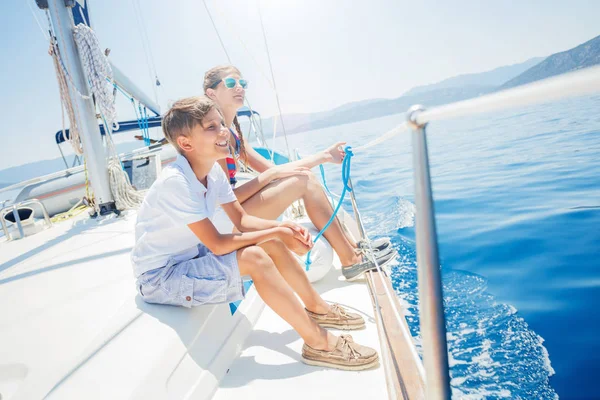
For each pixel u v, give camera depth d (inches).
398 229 180.5
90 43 128.6
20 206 142.0
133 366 52.5
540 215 160.6
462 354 82.0
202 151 66.5
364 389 58.8
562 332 83.9
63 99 133.0
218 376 63.2
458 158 361.1
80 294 77.1
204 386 58.9
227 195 74.8
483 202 195.6
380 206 244.7
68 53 128.6
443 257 133.7
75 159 238.7
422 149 24.6
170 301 65.9
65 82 131.4
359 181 350.6
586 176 216.8
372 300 84.0
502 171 266.2
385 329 69.5
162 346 56.2
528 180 228.5
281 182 88.2
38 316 70.4
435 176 289.1
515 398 68.8
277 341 73.7
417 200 25.2
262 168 107.9
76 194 223.1
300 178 89.6
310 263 91.8
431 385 26.9
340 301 86.5
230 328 71.7
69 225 136.8
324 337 64.8
